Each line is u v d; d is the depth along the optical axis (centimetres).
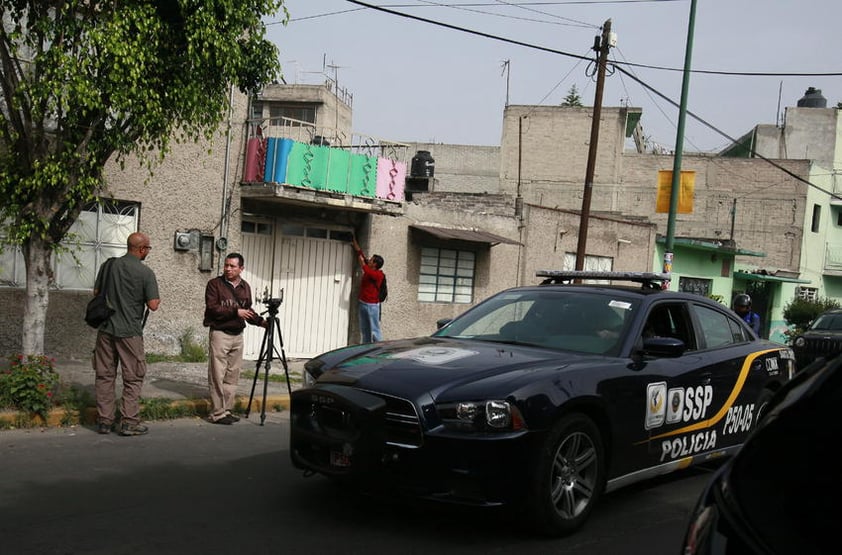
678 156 1777
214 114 804
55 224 780
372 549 444
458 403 448
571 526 478
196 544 441
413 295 1562
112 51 688
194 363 1113
